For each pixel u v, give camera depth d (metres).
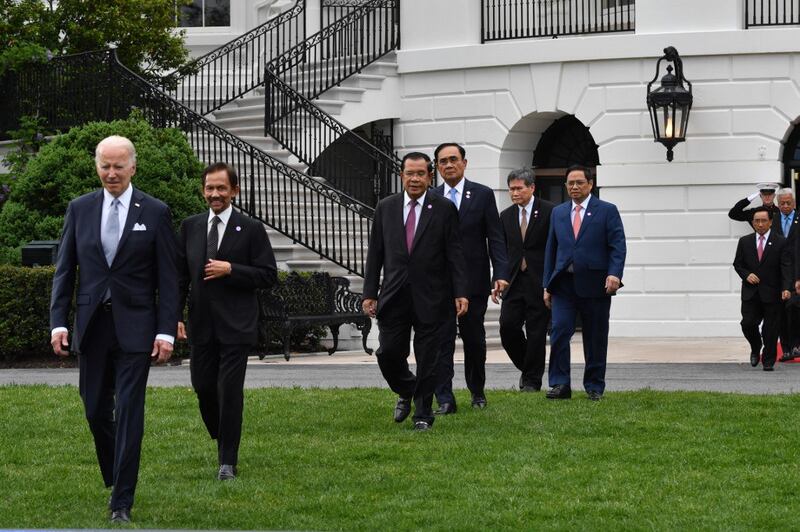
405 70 24.44
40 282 18.00
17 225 20.30
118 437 8.55
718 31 22.14
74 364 17.94
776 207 18.61
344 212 23.67
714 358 18.61
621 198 22.78
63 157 20.47
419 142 24.39
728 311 22.25
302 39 27.22
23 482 9.58
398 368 11.64
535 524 8.27
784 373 16.31
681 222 22.44
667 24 22.42
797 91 22.00
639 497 8.95
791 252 16.53
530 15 24.19
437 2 24.12
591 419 11.82
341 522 8.41
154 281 8.82
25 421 11.97
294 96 23.50
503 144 23.66
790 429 11.20
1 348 17.94
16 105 24.39
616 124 22.73
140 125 20.94
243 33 28.77
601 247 13.11
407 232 11.45
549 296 13.41
